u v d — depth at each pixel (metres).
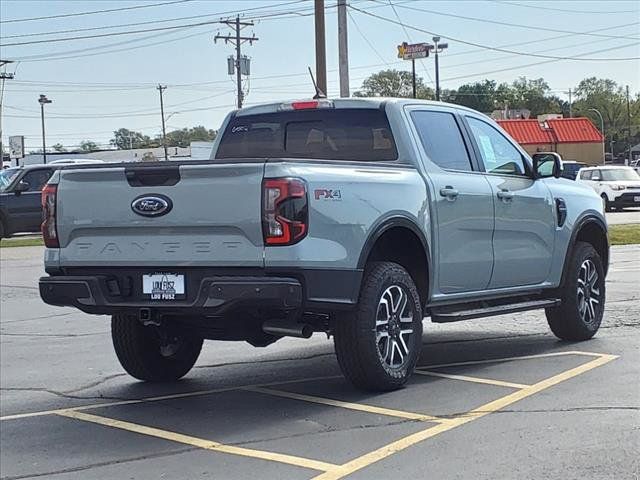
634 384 6.68
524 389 6.66
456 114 7.75
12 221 24.19
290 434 5.73
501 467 4.90
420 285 7.04
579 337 8.62
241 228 5.79
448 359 8.02
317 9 26.38
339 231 6.04
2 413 6.63
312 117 7.67
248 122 8.05
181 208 5.94
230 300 5.76
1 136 58.72
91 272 6.30
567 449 5.16
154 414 6.45
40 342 9.93
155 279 6.04
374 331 6.38
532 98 122.00
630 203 33.94
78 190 6.30
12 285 15.66
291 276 5.77
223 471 5.07
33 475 5.18
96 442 5.80
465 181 7.39
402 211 6.62
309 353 8.73
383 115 7.25
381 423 5.89
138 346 7.25
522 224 7.93
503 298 8.05
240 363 8.34
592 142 66.31
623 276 14.06
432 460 5.07
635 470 4.78
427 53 48.78
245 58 59.25
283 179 5.74
